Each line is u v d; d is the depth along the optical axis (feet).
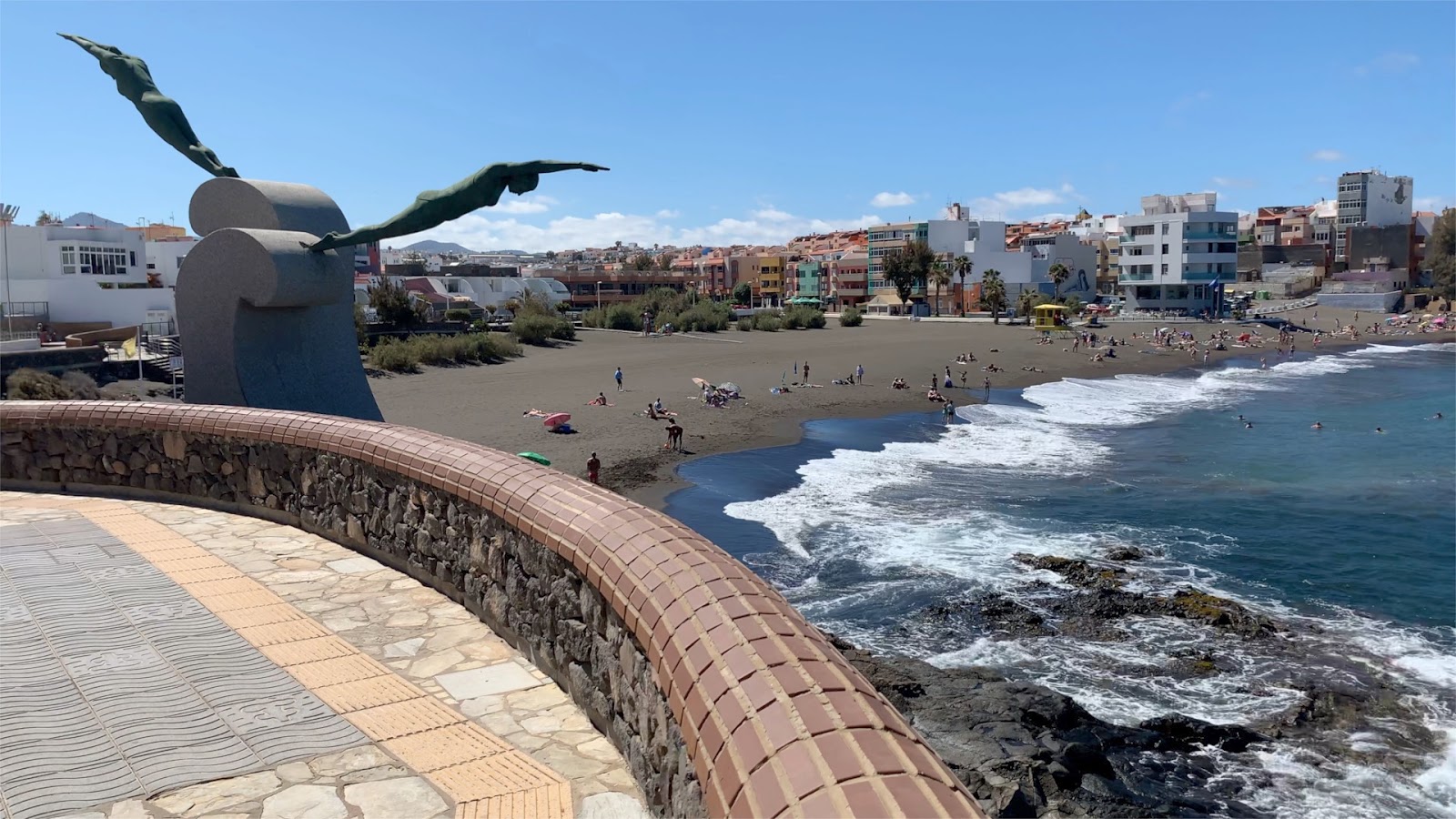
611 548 14.28
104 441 31.07
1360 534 80.64
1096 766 41.55
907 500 90.22
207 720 15.16
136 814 12.44
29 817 12.21
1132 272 380.99
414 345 198.90
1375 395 186.70
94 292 193.67
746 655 9.82
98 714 15.28
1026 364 227.40
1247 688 50.75
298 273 39.99
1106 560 72.84
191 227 44.45
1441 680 51.78
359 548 24.62
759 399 157.69
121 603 20.61
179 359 143.23
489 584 19.38
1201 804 39.40
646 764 12.75
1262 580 68.85
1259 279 441.68
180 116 43.09
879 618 59.72
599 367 199.11
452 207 35.88
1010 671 52.65
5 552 24.34
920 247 381.81
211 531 26.68
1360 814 39.29
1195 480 101.45
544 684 16.74
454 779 13.51
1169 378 217.77
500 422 128.88
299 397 42.91
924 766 7.80
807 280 471.62
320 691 16.37
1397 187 464.65
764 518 82.69
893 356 229.86
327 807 12.71
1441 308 371.35
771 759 8.17
